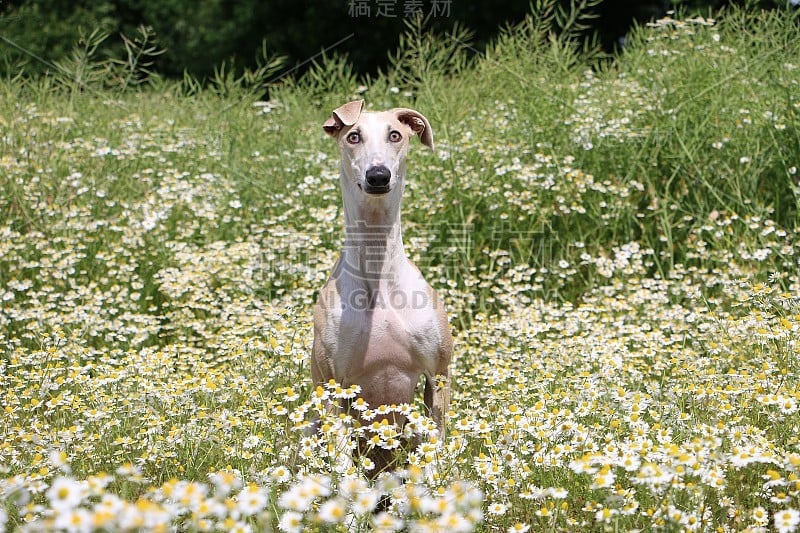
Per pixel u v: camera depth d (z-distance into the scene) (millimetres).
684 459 4660
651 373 7820
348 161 6715
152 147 13578
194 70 30375
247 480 5375
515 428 5676
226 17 30578
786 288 9633
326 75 15547
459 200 11328
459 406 7434
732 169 11227
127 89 17062
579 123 11859
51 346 8703
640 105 12188
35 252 10672
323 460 5457
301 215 11461
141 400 6754
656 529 4586
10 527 4773
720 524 4980
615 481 5281
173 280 10195
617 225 11062
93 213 11641
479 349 8672
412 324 6613
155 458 5836
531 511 5285
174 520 4805
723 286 9648
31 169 12031
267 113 15055
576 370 7625
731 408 5973
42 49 28156
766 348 7371
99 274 10680
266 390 7391
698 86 12023
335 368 6688
